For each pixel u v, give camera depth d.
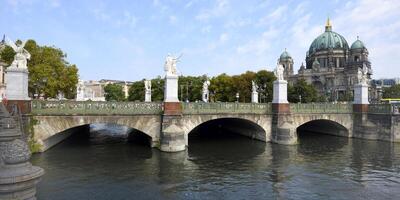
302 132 52.44
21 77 25.19
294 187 20.55
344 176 23.27
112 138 41.84
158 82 94.81
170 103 30.88
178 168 24.83
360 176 23.28
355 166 26.42
